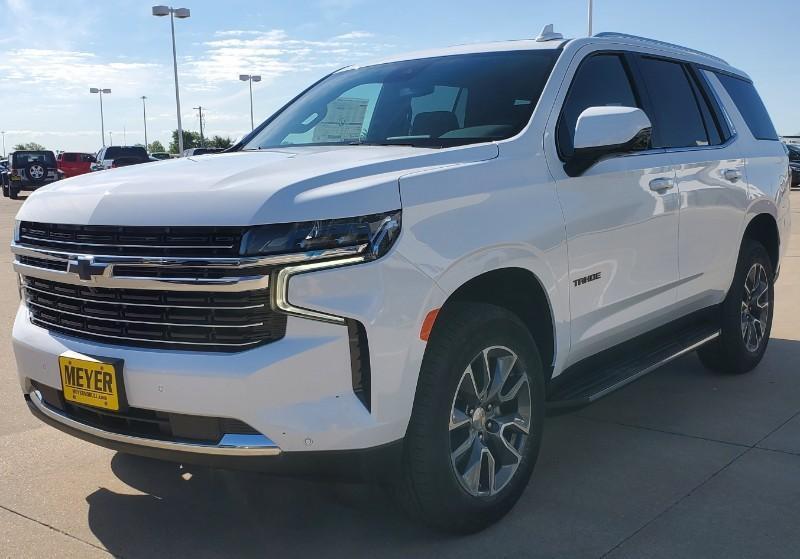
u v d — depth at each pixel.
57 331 3.07
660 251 4.16
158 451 2.79
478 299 3.32
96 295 2.86
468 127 3.62
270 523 3.29
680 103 4.64
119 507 3.44
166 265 2.66
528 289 3.40
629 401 4.84
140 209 2.76
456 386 2.95
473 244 2.96
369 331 2.66
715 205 4.66
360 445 2.70
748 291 5.29
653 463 3.86
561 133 3.62
